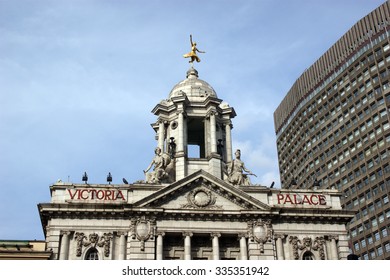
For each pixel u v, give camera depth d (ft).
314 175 456.86
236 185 198.90
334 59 470.80
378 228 385.70
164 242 184.24
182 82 245.45
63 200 184.44
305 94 496.23
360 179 411.13
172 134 223.71
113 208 182.09
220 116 232.12
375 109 416.05
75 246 177.47
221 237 185.37
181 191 187.32
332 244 189.06
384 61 421.18
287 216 189.37
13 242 178.40
